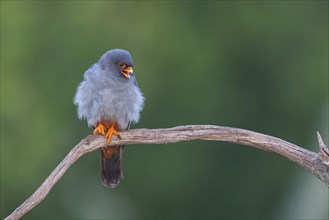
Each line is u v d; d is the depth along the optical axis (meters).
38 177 20.91
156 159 21.66
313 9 24.69
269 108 23.62
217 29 24.34
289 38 24.34
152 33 23.55
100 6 23.72
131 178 21.61
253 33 24.28
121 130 10.17
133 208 21.47
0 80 22.31
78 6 23.66
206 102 22.94
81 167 20.59
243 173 21.88
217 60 23.78
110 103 10.16
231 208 21.91
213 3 24.45
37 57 22.67
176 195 21.73
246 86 23.78
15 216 8.82
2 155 21.25
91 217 20.36
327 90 22.06
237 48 24.17
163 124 22.41
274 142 9.30
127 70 10.18
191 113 22.73
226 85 23.47
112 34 23.19
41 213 20.16
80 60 22.41
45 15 23.45
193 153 21.78
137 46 23.23
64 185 20.38
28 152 21.19
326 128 20.64
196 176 21.75
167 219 21.77
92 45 22.69
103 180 10.31
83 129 21.47
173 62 23.22
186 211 21.83
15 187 20.81
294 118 23.42
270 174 21.80
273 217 21.52
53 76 22.30
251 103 23.58
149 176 21.62
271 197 21.72
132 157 21.66
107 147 10.09
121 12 23.77
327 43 24.31
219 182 21.86
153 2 24.30
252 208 21.83
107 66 10.18
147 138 9.60
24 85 22.28
